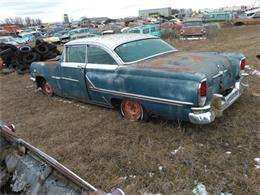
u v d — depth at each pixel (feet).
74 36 91.20
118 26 144.56
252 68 24.34
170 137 12.77
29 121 17.06
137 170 10.66
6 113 19.13
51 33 131.85
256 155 10.94
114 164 11.22
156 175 10.29
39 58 34.68
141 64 13.71
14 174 8.17
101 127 14.75
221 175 9.91
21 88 26.03
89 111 17.26
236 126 13.25
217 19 136.56
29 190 7.43
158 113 13.03
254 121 13.66
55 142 13.71
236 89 13.96
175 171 10.35
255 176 9.70
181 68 12.13
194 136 12.60
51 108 18.99
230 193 9.06
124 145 12.62
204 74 11.43
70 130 14.93
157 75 12.28
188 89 11.31
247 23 110.22
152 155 11.50
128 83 13.51
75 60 16.93
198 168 10.36
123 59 14.21
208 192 9.17
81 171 11.02
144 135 13.25
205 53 14.92
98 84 15.34
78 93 17.47
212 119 11.53
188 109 11.60
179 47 50.29
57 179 7.07
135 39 15.75
